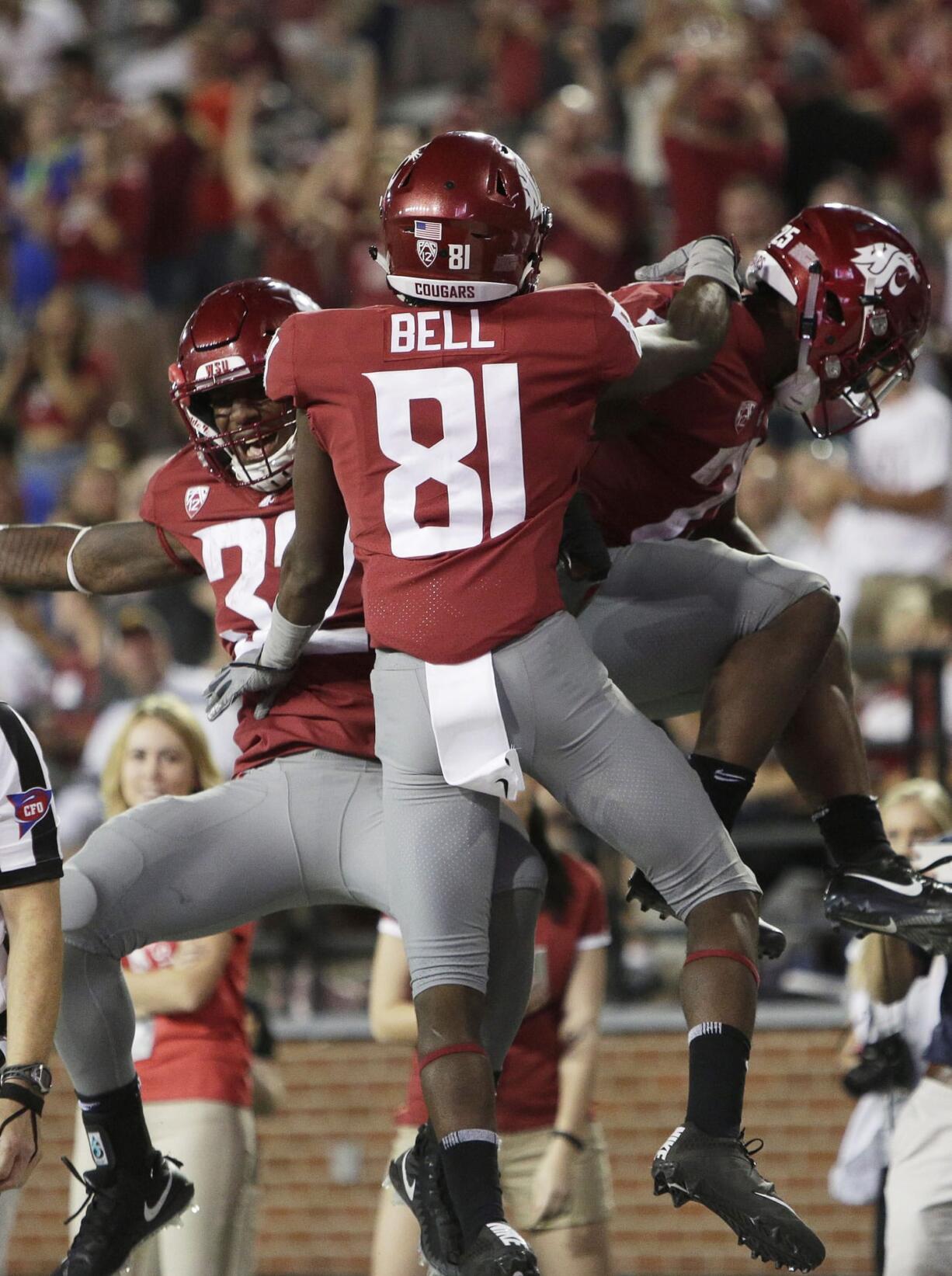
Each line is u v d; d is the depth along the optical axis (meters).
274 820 12.52
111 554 13.44
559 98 39.47
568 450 11.30
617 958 25.62
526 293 11.62
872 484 30.00
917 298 12.68
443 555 11.10
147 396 38.25
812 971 25.31
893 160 40.12
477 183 11.28
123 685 27.17
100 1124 12.93
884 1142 18.12
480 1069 10.98
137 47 54.06
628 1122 25.02
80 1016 12.50
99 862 12.38
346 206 39.34
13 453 35.03
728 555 12.71
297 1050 26.05
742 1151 10.93
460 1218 10.73
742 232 35.59
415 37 50.16
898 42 45.38
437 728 11.02
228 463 12.84
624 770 11.26
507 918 12.00
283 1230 25.84
